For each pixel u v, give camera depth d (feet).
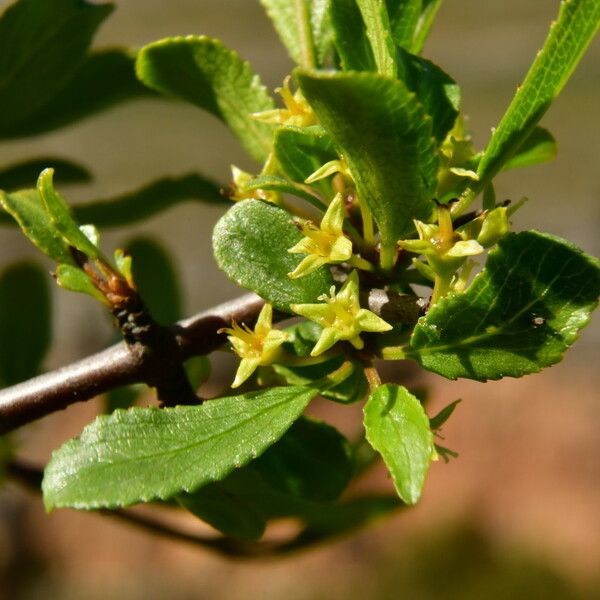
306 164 0.66
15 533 2.26
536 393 2.51
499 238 0.63
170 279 0.79
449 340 0.63
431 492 2.33
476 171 0.65
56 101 0.77
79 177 0.79
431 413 2.33
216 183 0.77
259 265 0.64
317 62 0.70
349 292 0.63
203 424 0.63
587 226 2.27
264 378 0.68
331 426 0.68
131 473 0.62
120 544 2.29
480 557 2.16
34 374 0.79
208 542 0.75
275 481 0.68
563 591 2.07
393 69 0.63
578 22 0.61
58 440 2.17
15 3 0.72
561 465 2.32
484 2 2.40
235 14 2.41
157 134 2.43
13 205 0.66
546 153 0.69
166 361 0.67
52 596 2.17
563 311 0.62
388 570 2.21
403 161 0.61
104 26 2.40
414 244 0.62
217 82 0.69
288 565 2.25
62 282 0.66
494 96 2.33
